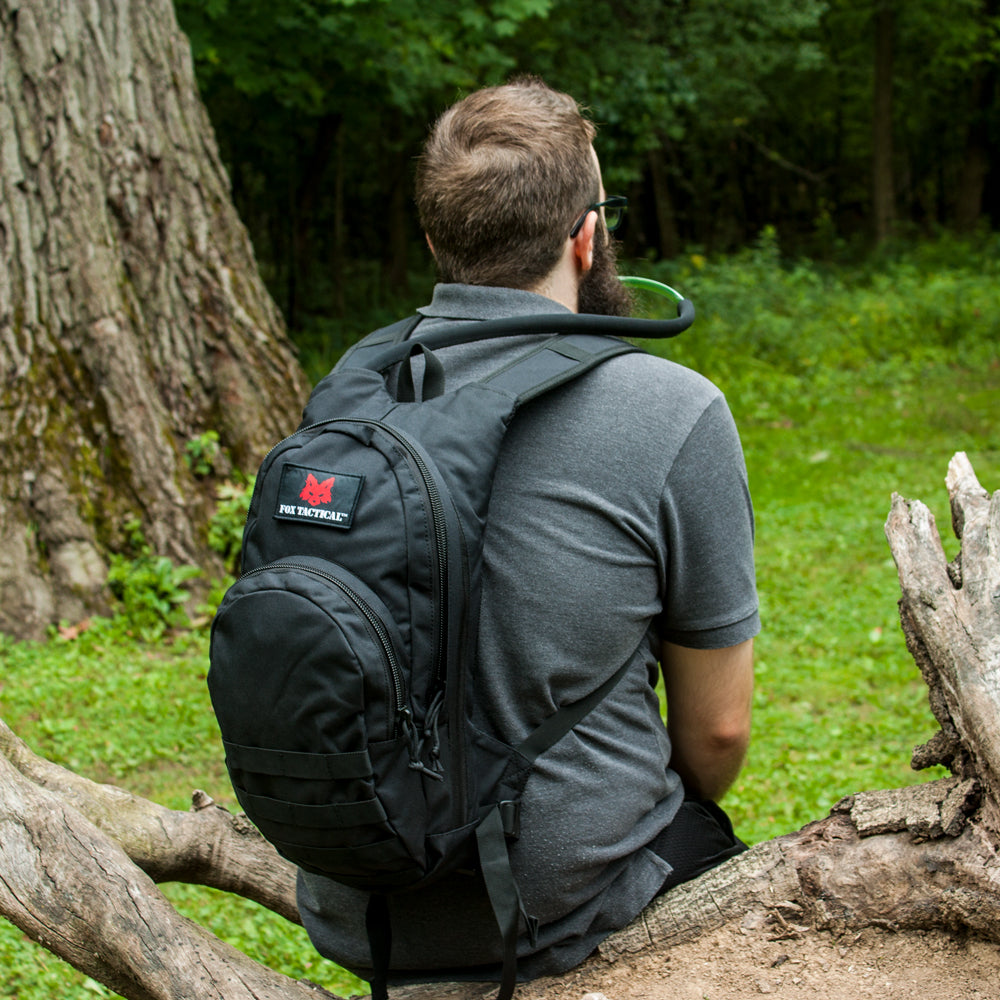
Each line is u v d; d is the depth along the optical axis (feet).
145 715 15.76
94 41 20.94
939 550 6.06
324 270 69.31
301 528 4.77
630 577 5.23
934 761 5.70
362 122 48.37
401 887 4.87
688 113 73.61
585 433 5.20
